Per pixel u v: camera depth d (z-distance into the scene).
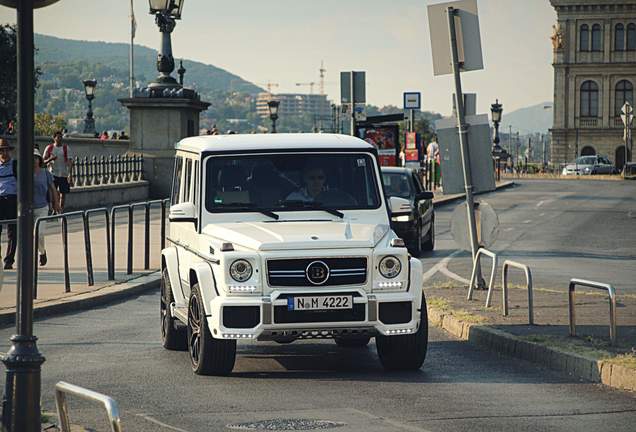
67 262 27.56
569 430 13.23
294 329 16.45
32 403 11.62
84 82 87.44
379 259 16.72
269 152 18.41
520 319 21.64
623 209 69.81
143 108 65.19
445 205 72.94
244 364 18.28
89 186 58.38
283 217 17.98
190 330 17.64
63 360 18.75
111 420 9.19
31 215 11.77
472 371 17.55
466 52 26.52
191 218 17.98
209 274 16.83
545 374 17.25
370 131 61.75
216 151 18.31
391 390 15.95
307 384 16.45
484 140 26.39
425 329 17.30
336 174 18.36
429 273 33.38
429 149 91.69
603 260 38.50
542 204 75.44
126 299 27.98
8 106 109.44
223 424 13.65
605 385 16.30
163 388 16.14
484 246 26.48
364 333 16.72
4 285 28.78
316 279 16.52
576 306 23.67
